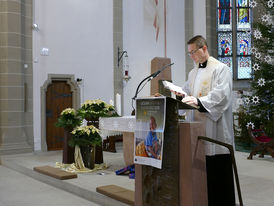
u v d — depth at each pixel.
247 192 4.41
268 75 7.38
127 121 5.39
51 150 9.49
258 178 5.29
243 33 12.38
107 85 10.33
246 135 9.38
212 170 3.20
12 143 8.59
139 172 3.43
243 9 12.42
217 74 3.45
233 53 12.28
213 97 3.19
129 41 10.76
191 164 2.92
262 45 7.62
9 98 8.61
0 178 6.45
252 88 7.81
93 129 6.02
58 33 9.59
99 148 6.54
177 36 11.60
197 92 3.63
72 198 4.85
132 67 10.79
